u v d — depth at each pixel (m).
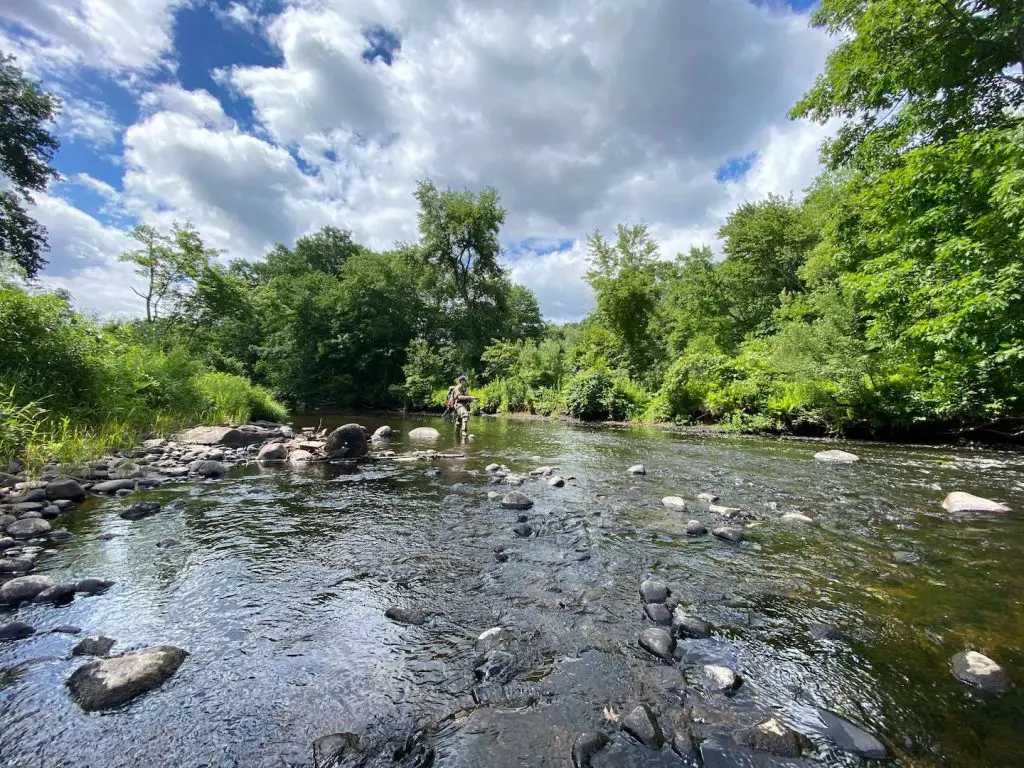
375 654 2.48
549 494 6.30
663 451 10.67
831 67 14.44
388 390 34.44
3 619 2.76
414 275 38.81
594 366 24.56
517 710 2.03
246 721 1.93
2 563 3.40
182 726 1.89
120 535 4.30
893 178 11.06
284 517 5.02
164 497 5.74
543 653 2.50
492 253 38.97
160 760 1.71
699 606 3.07
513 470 8.12
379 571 3.63
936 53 11.93
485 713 2.00
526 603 3.11
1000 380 10.63
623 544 4.30
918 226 10.73
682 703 2.08
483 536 4.51
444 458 9.38
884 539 4.42
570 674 2.30
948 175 10.01
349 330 36.06
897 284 10.93
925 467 8.40
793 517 5.08
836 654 2.50
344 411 29.73
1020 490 6.43
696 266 31.52
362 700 2.09
